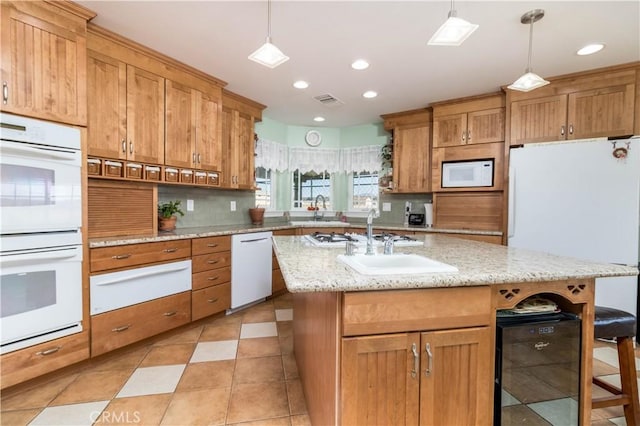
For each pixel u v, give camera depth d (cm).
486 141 336
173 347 234
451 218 366
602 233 255
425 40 225
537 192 279
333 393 115
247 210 406
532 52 241
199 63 264
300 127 479
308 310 164
